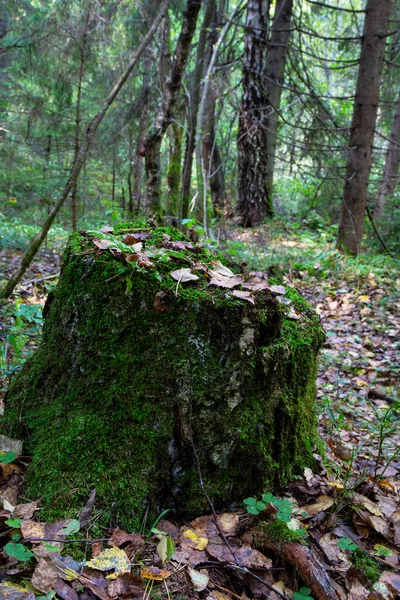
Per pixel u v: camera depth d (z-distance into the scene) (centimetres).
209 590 141
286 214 1213
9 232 757
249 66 973
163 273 182
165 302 171
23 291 461
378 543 178
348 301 577
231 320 170
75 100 1119
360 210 805
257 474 176
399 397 356
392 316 535
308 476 198
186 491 169
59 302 188
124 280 172
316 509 180
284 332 197
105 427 166
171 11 961
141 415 166
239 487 174
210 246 559
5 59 833
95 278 174
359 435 288
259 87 977
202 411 169
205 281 187
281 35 1108
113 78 1112
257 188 1093
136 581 134
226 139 1235
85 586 131
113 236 196
